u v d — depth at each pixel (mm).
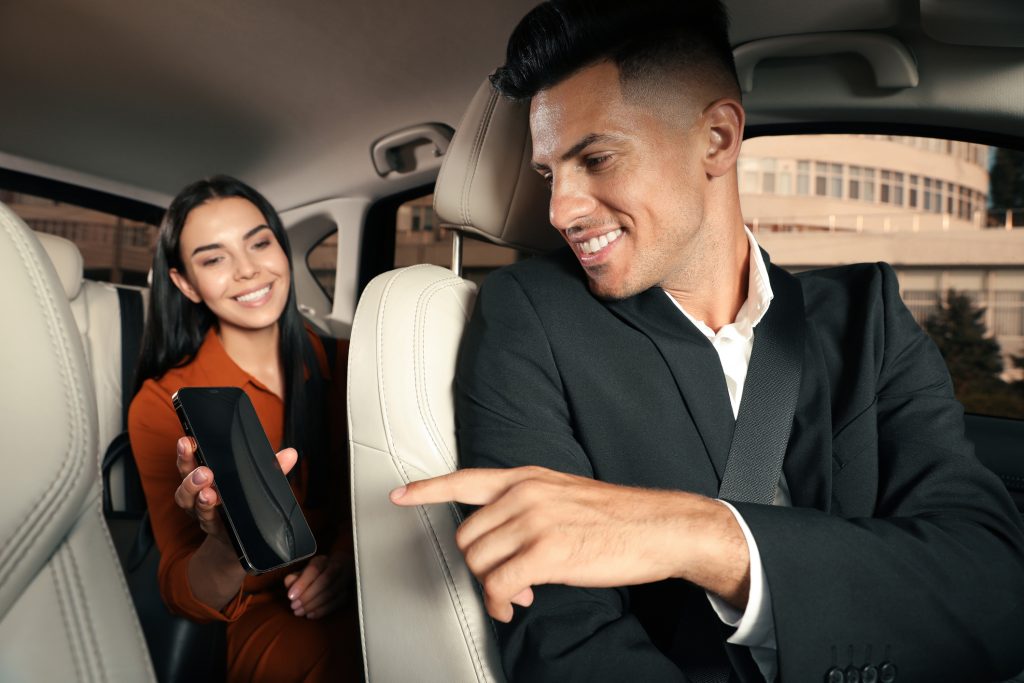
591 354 808
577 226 788
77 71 2023
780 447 790
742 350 853
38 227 2422
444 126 1991
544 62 762
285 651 1164
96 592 505
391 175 2145
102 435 1541
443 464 813
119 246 2541
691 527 591
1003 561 677
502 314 842
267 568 722
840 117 1439
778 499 830
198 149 2299
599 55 741
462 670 736
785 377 810
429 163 2084
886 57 1276
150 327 1417
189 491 836
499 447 769
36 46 1940
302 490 1386
